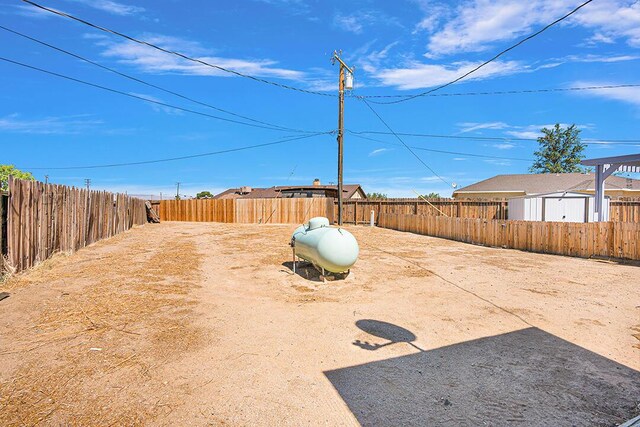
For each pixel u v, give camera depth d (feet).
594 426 8.46
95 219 40.65
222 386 10.19
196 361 11.73
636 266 27.99
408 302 18.89
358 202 73.77
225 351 12.59
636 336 13.99
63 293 19.31
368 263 30.07
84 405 9.05
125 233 54.39
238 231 57.82
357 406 9.30
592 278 23.99
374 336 14.19
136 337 13.62
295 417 8.79
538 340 13.69
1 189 20.35
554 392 9.97
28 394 9.47
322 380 10.66
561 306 17.87
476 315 16.66
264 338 13.88
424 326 15.29
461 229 44.80
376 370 11.32
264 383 10.42
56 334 13.67
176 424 8.39
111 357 11.84
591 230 31.58
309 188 83.61
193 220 87.45
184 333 14.16
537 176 89.66
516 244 37.55
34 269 24.06
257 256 33.40
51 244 27.76
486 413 9.01
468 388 10.21
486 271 26.63
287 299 19.56
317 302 18.99
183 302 18.42
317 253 23.36
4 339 13.10
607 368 11.36
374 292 20.97
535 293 20.35
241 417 8.74
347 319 16.22
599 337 13.92
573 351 12.66
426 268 27.91
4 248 20.98
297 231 28.32
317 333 14.48
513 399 9.64
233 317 16.33
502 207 58.70
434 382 10.56
